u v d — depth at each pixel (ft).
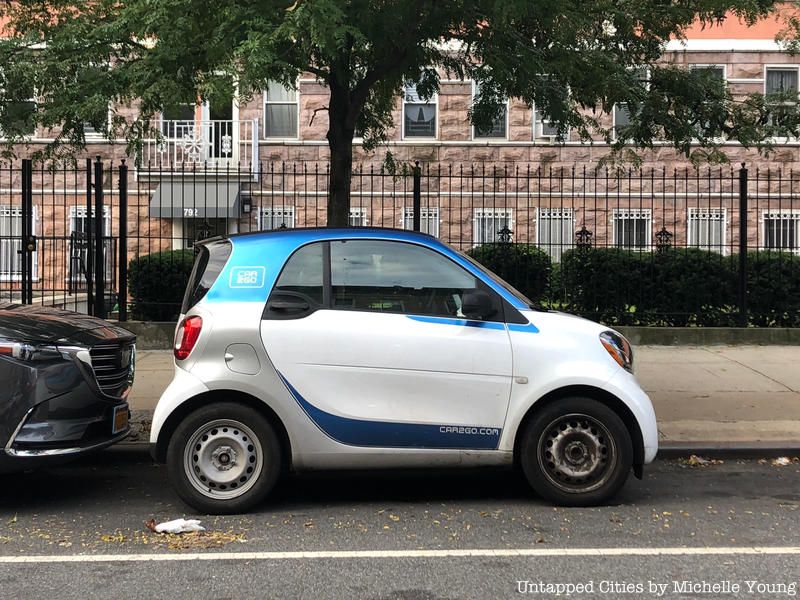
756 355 34.65
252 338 15.66
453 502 17.03
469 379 15.85
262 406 16.01
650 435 16.25
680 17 24.16
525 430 16.20
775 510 16.46
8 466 15.15
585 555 13.66
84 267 40.11
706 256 38.55
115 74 19.80
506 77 23.02
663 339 37.32
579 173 56.54
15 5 24.41
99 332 17.46
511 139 56.90
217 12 17.22
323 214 56.70
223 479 15.90
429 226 56.34
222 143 57.06
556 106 24.80
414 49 22.63
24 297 36.55
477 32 21.85
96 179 36.40
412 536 14.71
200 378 15.67
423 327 15.96
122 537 14.70
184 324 16.08
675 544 14.23
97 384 16.55
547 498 16.31
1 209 55.67
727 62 57.82
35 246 36.76
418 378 15.76
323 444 15.74
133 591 12.05
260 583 12.38
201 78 18.98
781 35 32.76
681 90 25.54
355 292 16.20
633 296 38.88
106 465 20.53
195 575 12.72
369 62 23.24
